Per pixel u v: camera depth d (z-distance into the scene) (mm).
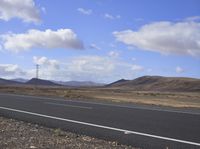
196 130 15023
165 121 18078
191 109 27969
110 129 15094
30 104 28141
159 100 46250
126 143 12125
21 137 11992
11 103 29062
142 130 14875
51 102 30672
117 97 50781
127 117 19609
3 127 14477
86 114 20891
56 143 11086
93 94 59750
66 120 18016
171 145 11789
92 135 13680
